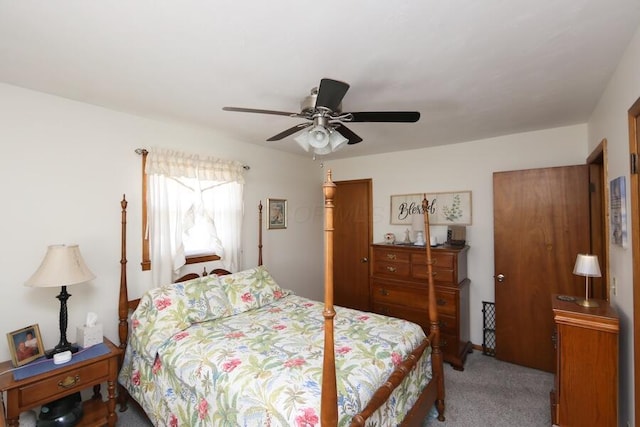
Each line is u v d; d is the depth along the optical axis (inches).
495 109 97.5
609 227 81.0
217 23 53.5
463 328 126.1
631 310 64.7
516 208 121.3
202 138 121.1
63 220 86.8
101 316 93.6
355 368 63.9
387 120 72.4
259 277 116.5
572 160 115.5
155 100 89.0
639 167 59.8
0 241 76.9
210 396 63.3
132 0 47.3
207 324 90.8
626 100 64.6
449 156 144.1
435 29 55.4
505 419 87.1
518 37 58.3
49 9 49.3
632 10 50.5
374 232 169.0
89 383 75.5
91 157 92.3
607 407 69.4
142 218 103.0
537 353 116.7
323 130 69.3
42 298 82.7
